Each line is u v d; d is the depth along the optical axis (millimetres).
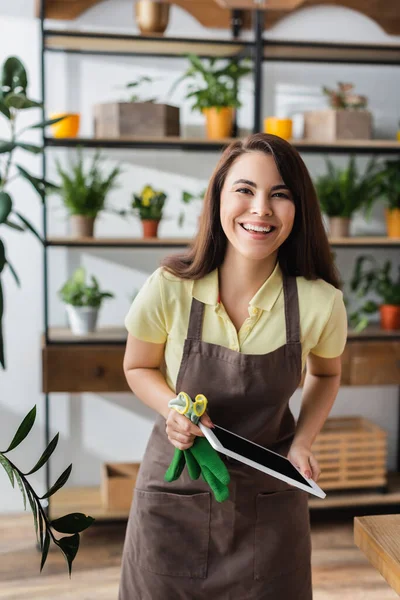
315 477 1473
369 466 3006
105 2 2951
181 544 1520
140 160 3076
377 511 3010
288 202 1398
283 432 1605
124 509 2848
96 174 2824
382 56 3021
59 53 2943
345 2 3117
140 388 1570
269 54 2975
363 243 2898
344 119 2883
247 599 1510
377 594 2430
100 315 3123
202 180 3129
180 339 1511
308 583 1579
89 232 2766
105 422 3168
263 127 3137
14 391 3070
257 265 1499
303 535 1563
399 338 2908
